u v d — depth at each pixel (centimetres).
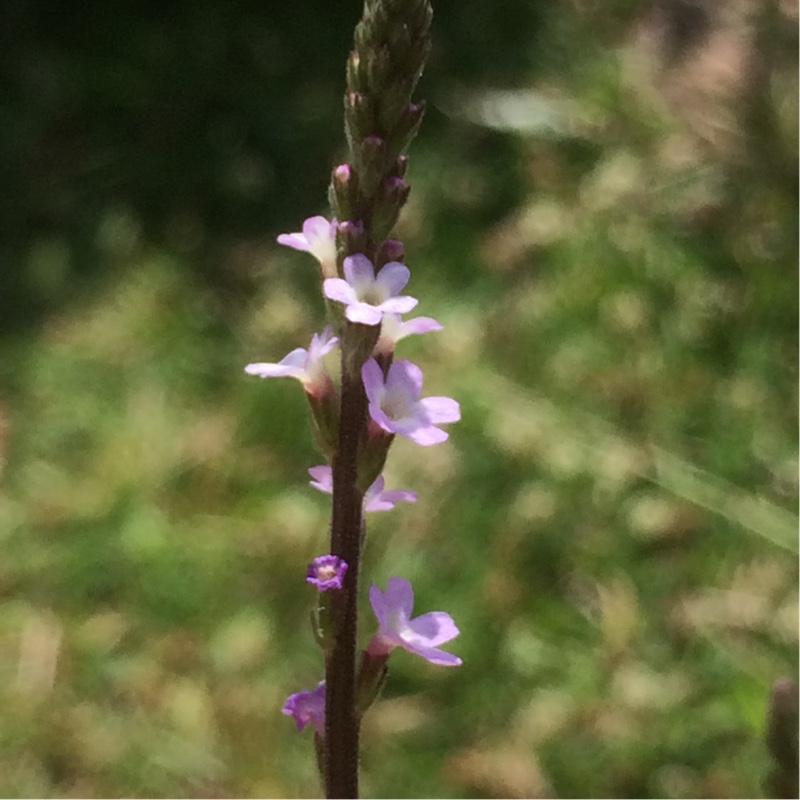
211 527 15
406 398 6
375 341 6
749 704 13
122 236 18
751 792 12
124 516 15
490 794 13
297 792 13
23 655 14
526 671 14
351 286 6
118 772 13
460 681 14
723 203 18
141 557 15
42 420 16
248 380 17
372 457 6
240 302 18
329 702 6
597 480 15
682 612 14
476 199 18
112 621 14
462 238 18
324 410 6
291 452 16
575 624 14
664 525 15
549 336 17
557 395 16
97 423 16
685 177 18
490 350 17
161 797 13
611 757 13
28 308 18
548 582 14
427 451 16
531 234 18
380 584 14
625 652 14
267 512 15
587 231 18
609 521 15
